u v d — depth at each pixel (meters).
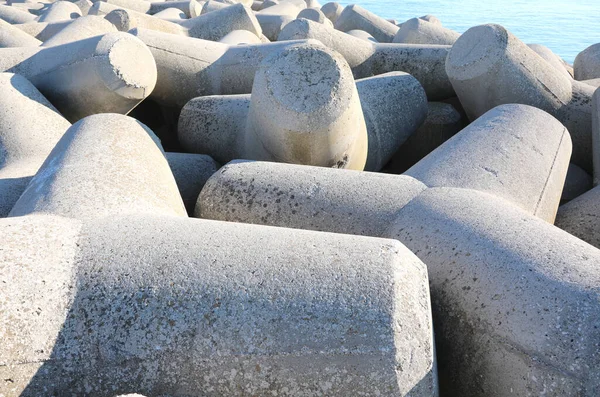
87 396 1.60
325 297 1.62
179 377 1.60
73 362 1.59
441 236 2.20
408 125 4.48
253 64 4.70
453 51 4.42
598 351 1.61
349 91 3.17
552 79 4.27
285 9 9.76
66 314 1.62
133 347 1.60
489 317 1.86
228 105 4.18
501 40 4.14
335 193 2.66
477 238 2.10
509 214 2.25
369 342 1.56
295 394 1.58
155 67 4.07
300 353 1.58
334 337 1.58
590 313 1.67
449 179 2.77
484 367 1.84
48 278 1.64
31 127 3.59
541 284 1.81
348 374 1.56
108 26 5.77
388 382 1.55
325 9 10.28
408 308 1.63
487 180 2.79
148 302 1.64
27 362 1.55
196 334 1.60
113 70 3.80
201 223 1.95
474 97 4.31
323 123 3.10
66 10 8.49
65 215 2.00
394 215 2.50
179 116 4.53
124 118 2.84
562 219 3.28
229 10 6.97
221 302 1.63
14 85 3.77
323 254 1.75
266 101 3.20
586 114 4.33
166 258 1.73
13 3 11.08
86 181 2.23
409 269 1.73
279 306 1.62
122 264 1.72
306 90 3.14
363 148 3.57
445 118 4.93
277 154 3.32
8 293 1.57
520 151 3.05
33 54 4.25
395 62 5.44
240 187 2.79
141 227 1.88
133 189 2.30
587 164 4.45
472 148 3.02
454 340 1.95
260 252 1.76
